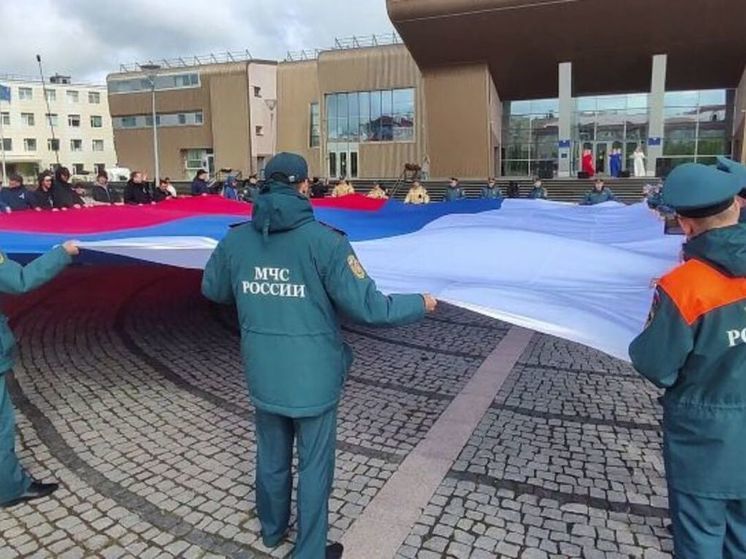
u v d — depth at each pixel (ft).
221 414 15.34
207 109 165.07
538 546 9.86
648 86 108.99
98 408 15.74
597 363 18.95
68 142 267.59
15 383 17.56
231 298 9.12
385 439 13.74
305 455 8.59
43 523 10.59
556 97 115.55
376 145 133.08
